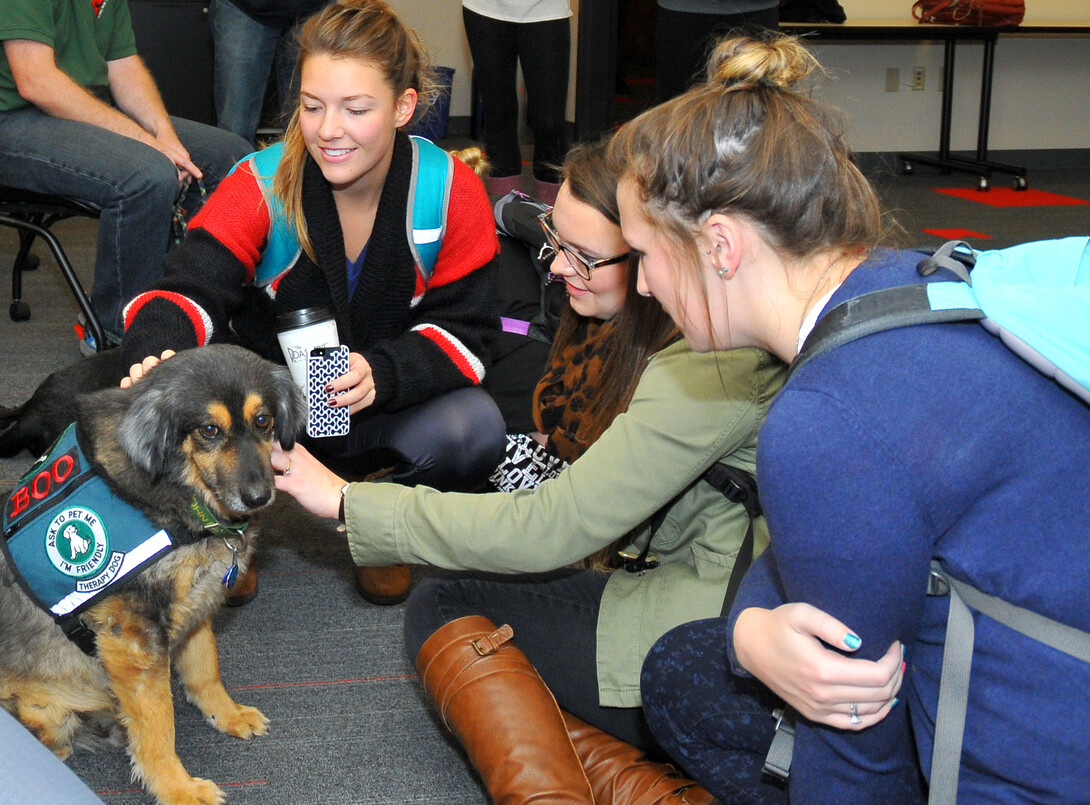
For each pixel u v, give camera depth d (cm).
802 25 656
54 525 169
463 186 221
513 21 418
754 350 141
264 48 451
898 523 93
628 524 148
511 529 152
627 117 654
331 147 196
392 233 215
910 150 807
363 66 191
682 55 379
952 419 92
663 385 145
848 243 104
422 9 824
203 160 376
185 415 171
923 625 106
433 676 159
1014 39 800
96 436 174
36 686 180
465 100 854
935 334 95
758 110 102
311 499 174
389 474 248
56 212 332
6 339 382
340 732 194
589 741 166
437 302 230
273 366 194
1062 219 630
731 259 104
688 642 144
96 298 336
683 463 143
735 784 144
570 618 169
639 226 110
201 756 187
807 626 102
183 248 207
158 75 513
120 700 175
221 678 208
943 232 582
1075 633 94
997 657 97
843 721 105
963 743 101
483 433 227
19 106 332
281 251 217
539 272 278
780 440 97
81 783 80
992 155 829
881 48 778
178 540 173
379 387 213
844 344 97
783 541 100
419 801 176
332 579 249
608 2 386
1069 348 88
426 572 255
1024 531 93
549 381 206
